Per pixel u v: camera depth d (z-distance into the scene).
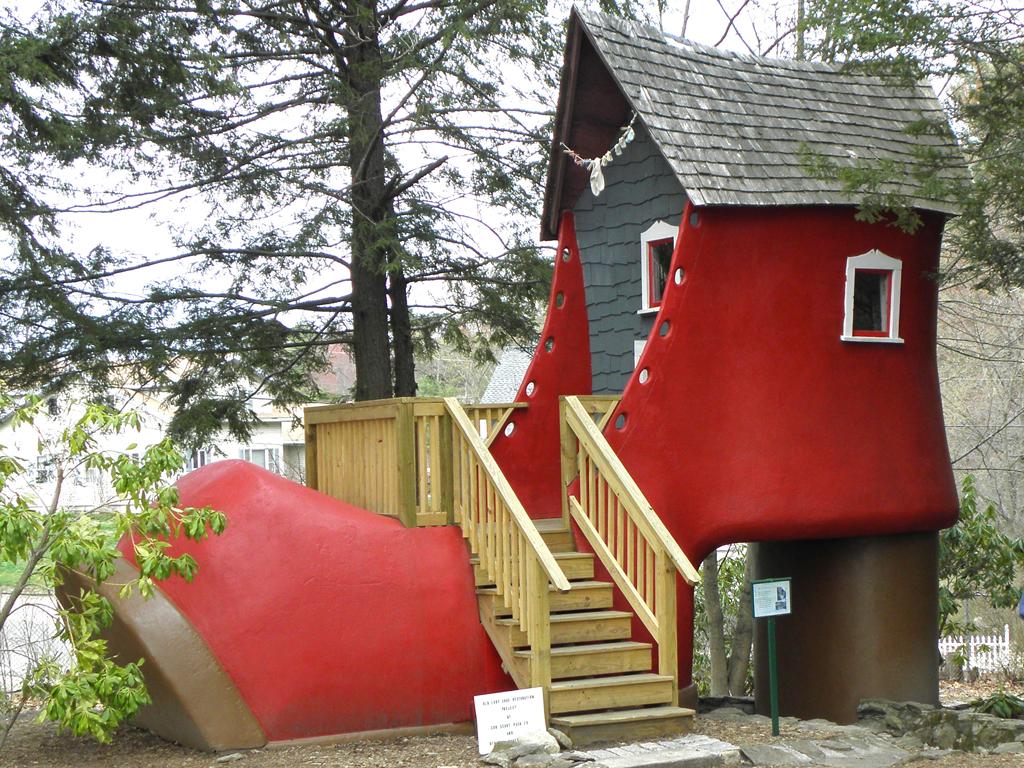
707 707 12.46
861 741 8.74
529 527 8.44
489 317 16.89
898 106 11.86
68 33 13.45
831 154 10.77
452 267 16.34
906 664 10.98
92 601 7.65
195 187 15.46
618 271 11.72
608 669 8.73
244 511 8.81
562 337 11.96
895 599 10.99
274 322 15.84
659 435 9.88
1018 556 14.95
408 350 17.02
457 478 9.48
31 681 8.12
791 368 10.23
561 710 8.33
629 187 11.62
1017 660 21.50
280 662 8.47
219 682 8.30
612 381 11.76
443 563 9.15
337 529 8.95
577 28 10.84
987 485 26.23
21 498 7.47
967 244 11.30
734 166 10.20
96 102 14.15
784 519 10.05
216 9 15.01
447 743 8.46
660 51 10.91
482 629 9.07
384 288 16.52
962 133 12.31
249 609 8.49
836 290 10.49
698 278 10.05
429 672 8.85
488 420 11.44
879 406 10.63
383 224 14.83
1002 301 24.11
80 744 9.02
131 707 7.45
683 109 10.47
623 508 9.30
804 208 10.37
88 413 7.64
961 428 25.47
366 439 9.84
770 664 8.91
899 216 10.45
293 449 30.14
